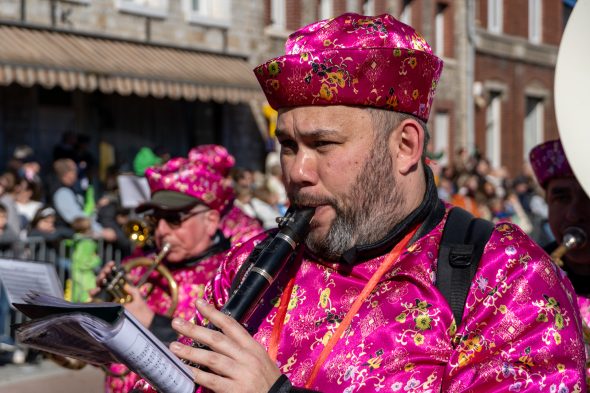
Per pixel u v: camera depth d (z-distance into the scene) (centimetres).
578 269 332
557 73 204
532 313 189
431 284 197
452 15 2230
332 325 201
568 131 202
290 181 205
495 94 2461
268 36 1662
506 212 1352
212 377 181
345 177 200
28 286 277
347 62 197
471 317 191
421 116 209
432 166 227
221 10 1580
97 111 1391
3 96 1263
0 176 902
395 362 190
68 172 920
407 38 207
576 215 330
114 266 369
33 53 1195
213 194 396
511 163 2503
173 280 386
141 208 391
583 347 195
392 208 205
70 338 188
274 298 213
